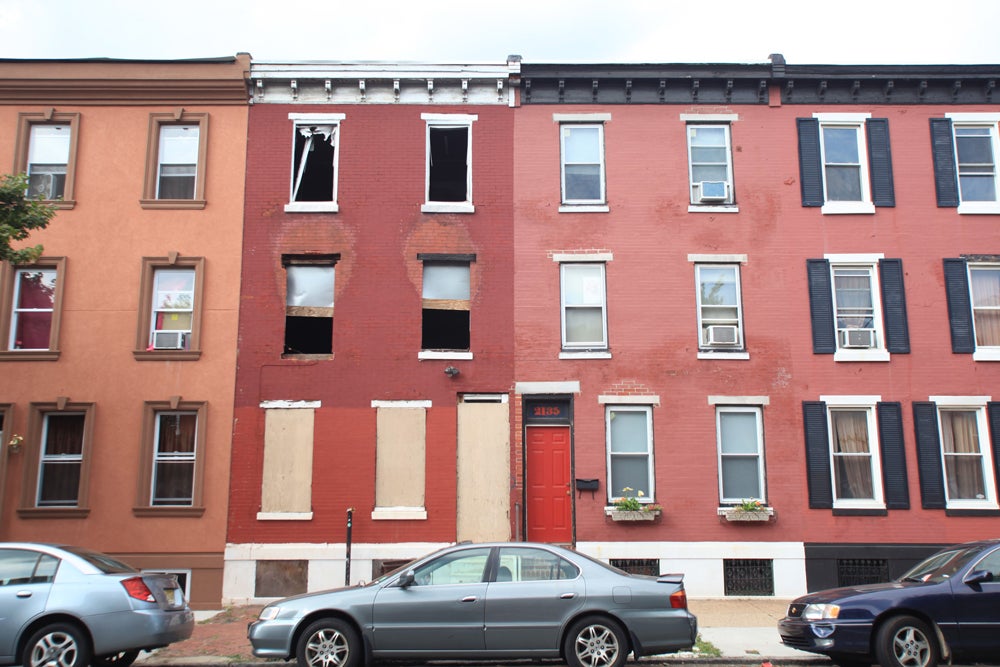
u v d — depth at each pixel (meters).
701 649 11.26
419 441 16.16
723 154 17.45
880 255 16.80
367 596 9.66
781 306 16.66
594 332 16.73
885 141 17.27
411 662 10.67
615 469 16.22
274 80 17.27
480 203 17.08
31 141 17.23
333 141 17.38
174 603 10.25
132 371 16.27
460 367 16.41
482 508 15.96
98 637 9.48
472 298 16.67
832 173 17.39
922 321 16.58
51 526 15.66
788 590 15.58
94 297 16.52
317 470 15.99
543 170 17.22
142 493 15.83
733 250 16.89
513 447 16.17
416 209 17.02
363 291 16.70
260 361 16.36
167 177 17.20
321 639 9.50
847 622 9.60
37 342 16.56
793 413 16.27
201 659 10.97
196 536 15.70
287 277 16.84
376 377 16.36
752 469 16.23
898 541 15.77
